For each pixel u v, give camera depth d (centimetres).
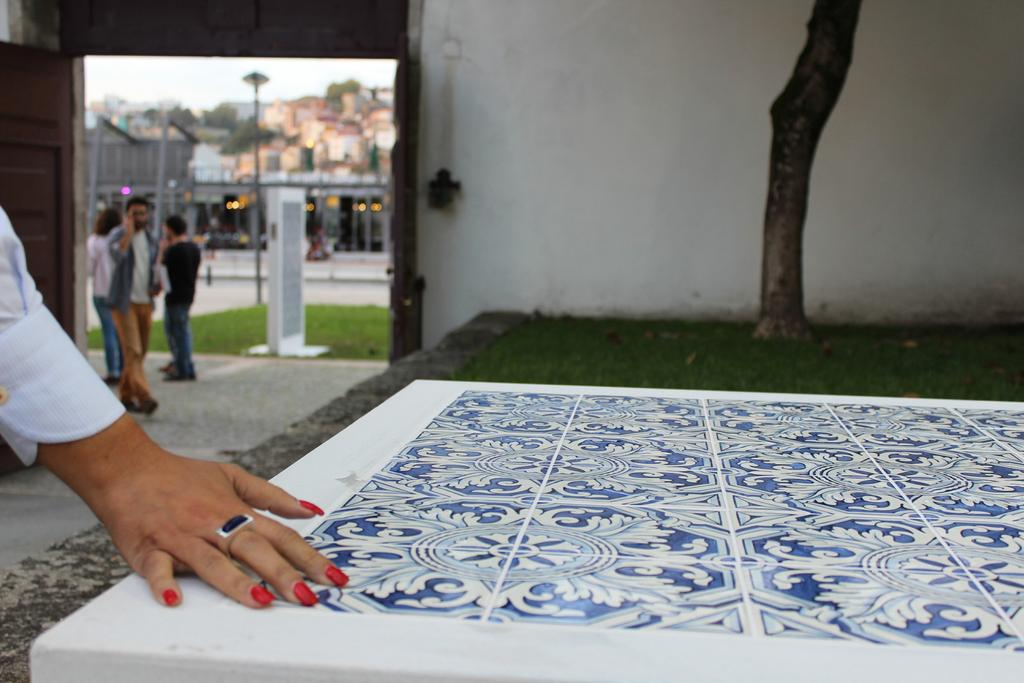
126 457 127
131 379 848
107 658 105
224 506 126
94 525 520
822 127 824
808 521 158
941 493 176
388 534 147
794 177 821
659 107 948
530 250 976
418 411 251
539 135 961
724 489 177
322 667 103
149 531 122
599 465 194
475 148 967
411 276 976
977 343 805
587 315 978
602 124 955
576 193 966
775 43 928
